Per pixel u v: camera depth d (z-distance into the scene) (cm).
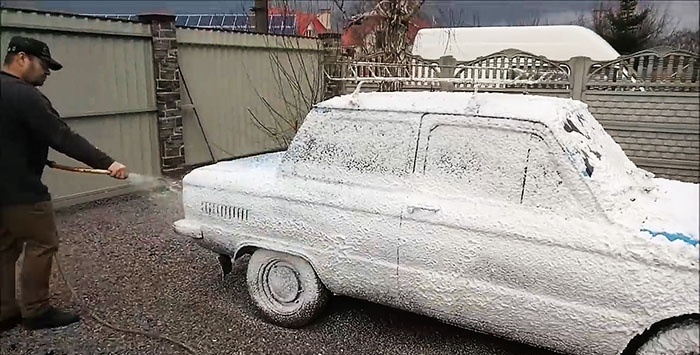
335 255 320
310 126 340
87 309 380
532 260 259
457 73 1048
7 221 324
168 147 803
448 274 284
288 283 351
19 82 310
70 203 650
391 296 310
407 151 304
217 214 369
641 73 912
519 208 268
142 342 337
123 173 348
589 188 255
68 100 652
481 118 285
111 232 559
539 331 267
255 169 380
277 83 1030
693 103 877
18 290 345
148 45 766
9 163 312
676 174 910
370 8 1250
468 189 285
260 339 344
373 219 303
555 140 264
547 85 985
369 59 1132
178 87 812
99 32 679
